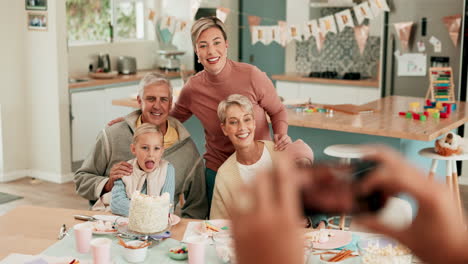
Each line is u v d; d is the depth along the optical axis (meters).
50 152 5.26
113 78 5.83
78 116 5.34
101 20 6.29
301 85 6.37
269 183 0.40
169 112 3.06
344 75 6.27
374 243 1.69
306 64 6.82
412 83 5.60
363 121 3.79
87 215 2.27
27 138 5.34
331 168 0.41
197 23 2.71
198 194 2.89
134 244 1.83
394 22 5.57
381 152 0.43
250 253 0.38
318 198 0.40
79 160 5.39
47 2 5.00
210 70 2.75
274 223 0.38
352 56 6.54
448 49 5.36
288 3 6.62
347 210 0.41
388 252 1.60
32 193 4.93
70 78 5.71
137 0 6.64
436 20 5.37
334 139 4.15
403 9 5.50
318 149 4.23
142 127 2.41
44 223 2.17
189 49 6.71
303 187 0.40
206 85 2.86
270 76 7.27
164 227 1.96
